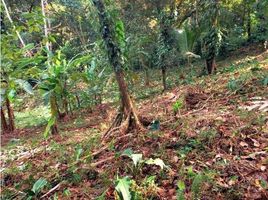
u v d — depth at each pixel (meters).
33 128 9.05
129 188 2.97
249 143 3.63
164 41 8.98
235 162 3.27
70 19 13.04
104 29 4.30
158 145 3.94
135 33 10.87
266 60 8.55
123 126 4.53
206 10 9.50
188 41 9.55
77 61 5.67
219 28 9.61
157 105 6.29
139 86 11.16
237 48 14.35
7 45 4.41
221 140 3.70
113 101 10.21
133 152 3.90
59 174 3.86
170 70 13.20
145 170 3.44
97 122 7.32
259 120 4.03
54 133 6.57
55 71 5.37
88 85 9.32
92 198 3.15
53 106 5.31
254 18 14.03
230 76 7.45
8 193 3.62
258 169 3.10
